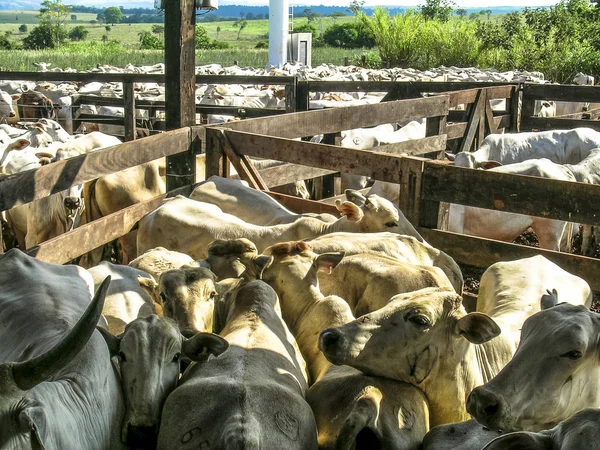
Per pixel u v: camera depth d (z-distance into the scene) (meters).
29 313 4.24
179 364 3.97
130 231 7.77
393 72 31.73
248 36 151.25
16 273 4.70
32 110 20.06
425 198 7.13
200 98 22.28
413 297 4.19
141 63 45.94
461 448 3.69
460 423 3.92
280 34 37.38
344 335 4.00
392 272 5.41
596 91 14.35
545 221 9.05
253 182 8.42
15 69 39.12
